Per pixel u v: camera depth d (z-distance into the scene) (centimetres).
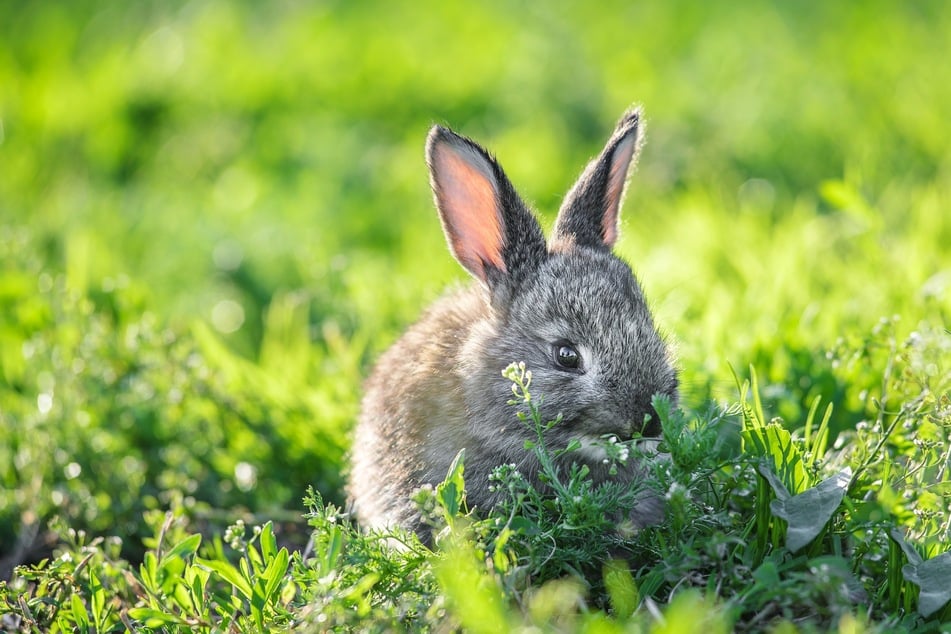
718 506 744
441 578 644
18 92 1803
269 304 1364
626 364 830
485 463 840
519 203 893
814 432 903
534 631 609
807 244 1229
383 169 1603
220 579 823
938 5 1986
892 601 682
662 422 711
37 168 1659
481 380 852
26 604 745
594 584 728
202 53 1936
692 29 1989
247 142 1734
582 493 707
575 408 824
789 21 1992
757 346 995
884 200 1377
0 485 1012
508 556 703
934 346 810
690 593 632
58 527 850
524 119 1723
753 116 1644
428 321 942
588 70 1819
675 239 1332
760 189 1504
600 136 1695
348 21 2095
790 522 686
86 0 2250
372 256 1394
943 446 750
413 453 855
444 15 2091
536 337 855
